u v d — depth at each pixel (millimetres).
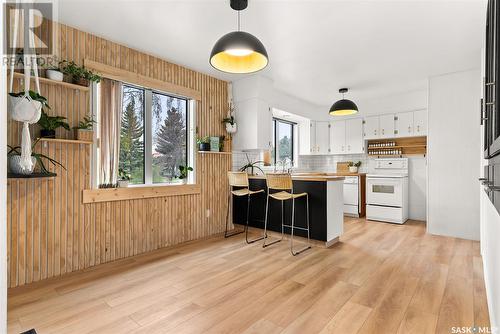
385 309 2002
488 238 2221
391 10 2463
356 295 2219
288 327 1787
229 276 2613
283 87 4906
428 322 1834
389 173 5703
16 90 2396
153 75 3529
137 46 3264
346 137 6191
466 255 3191
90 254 2912
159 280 2529
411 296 2195
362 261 3018
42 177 2273
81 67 2785
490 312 1876
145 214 3422
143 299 2166
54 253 2658
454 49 3270
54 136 2568
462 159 3930
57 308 2029
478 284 2406
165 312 1973
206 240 3947
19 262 2449
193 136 4051
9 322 1848
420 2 2338
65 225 2738
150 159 3615
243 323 1834
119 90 3188
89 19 2662
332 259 3084
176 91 3777
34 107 2012
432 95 4195
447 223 4066
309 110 6207
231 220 4645
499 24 1080
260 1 2332
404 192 5207
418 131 5188
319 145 6547
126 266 2898
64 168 2723
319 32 2875
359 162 6223
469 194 3875
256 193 4344
